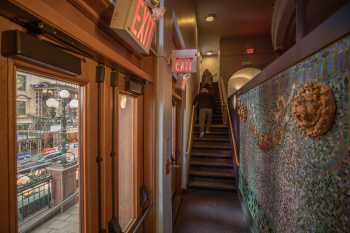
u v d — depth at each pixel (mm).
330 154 977
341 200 898
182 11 3568
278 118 1724
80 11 961
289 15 3773
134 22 1139
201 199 3988
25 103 729
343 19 853
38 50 677
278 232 1733
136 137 1825
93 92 1098
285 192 1567
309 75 1178
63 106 937
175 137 3934
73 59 882
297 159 1344
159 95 2115
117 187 1378
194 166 4961
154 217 2129
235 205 3732
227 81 7578
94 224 1103
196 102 5938
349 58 835
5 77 616
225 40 7668
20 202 730
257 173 2494
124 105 1639
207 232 2910
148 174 2086
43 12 659
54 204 895
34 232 802
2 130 610
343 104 883
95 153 1113
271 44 7414
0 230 604
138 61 1830
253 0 5258
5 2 562
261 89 2303
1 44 601
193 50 2957
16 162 663
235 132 4762
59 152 918
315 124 1081
